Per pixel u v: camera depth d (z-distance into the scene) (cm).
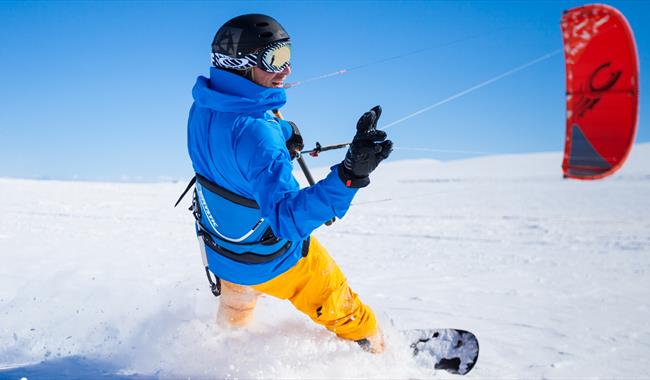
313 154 254
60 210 1267
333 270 238
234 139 195
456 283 509
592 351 303
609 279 532
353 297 246
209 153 209
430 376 251
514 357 291
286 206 177
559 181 2467
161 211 1287
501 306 412
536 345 313
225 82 206
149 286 435
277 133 199
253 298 248
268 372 233
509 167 3688
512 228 971
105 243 766
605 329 350
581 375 265
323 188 174
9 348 262
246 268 221
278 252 220
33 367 237
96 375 228
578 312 396
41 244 740
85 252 676
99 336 268
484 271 578
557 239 830
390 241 831
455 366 260
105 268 555
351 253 714
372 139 167
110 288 417
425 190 2197
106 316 294
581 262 634
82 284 442
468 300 433
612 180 2381
